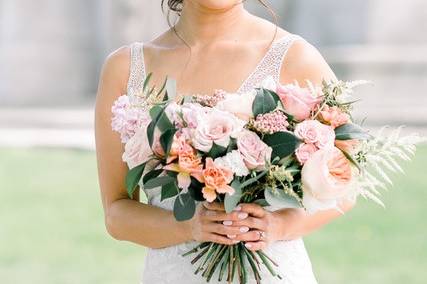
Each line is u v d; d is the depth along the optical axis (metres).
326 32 22.64
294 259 3.10
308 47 3.19
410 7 22.56
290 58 3.16
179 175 2.75
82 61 22.33
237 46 3.21
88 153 14.57
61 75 22.22
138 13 22.19
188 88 3.20
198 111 2.76
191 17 3.26
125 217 3.17
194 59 3.23
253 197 2.88
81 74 22.34
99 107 3.30
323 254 8.81
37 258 8.89
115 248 9.29
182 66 3.24
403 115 17.41
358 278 7.96
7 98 21.91
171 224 3.05
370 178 2.91
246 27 3.26
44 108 20.77
